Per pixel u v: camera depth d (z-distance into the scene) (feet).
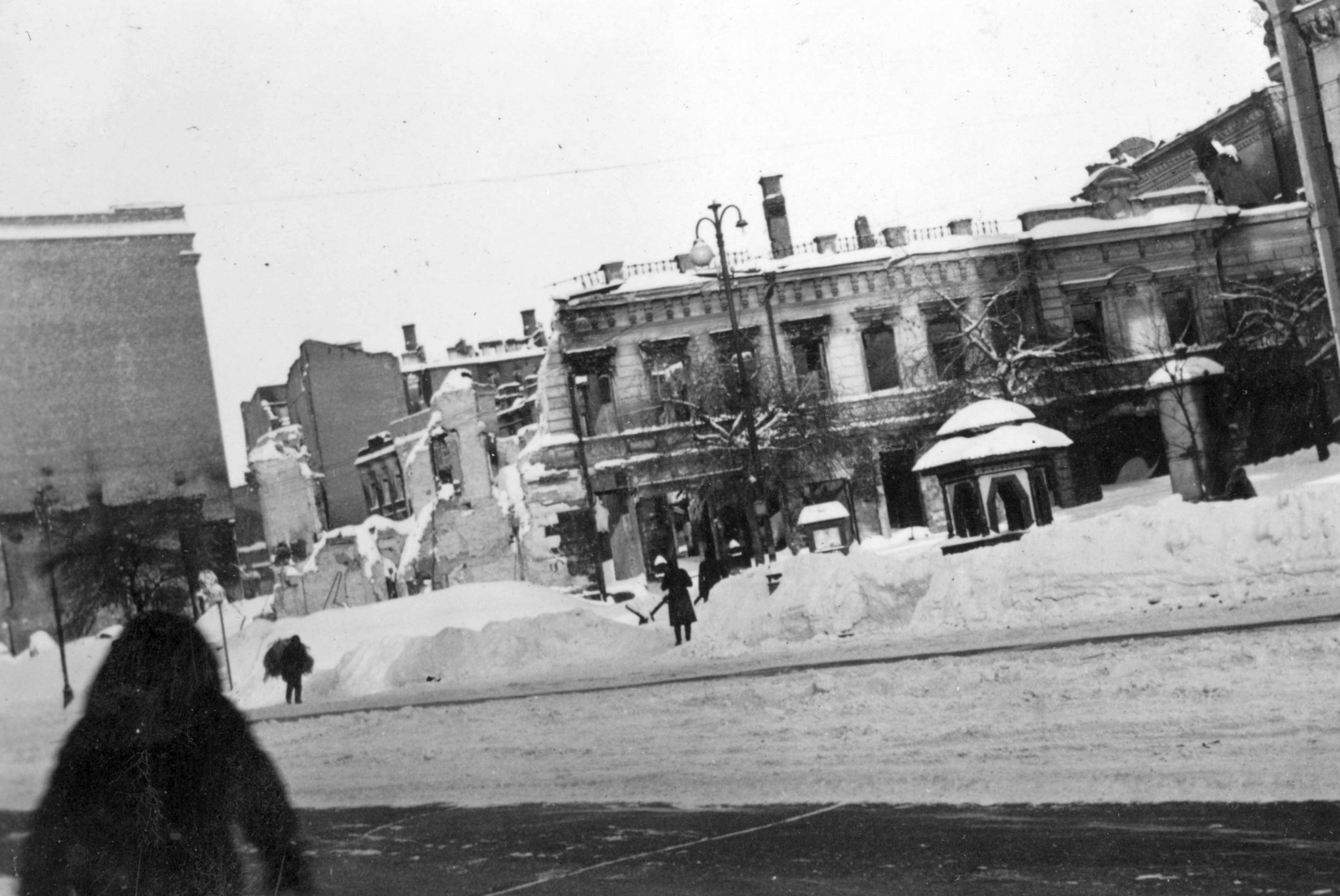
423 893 27.02
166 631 18.31
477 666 107.04
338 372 233.55
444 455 209.67
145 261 51.55
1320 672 37.01
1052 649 50.08
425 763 51.52
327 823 39.55
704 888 24.75
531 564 184.96
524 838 32.58
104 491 44.14
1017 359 180.04
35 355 47.65
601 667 93.35
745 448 172.04
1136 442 185.68
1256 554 63.26
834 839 27.58
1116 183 193.16
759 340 185.98
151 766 17.81
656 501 182.60
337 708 90.07
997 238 189.78
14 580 35.53
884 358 188.75
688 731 47.55
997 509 100.53
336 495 229.04
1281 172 188.85
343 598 207.00
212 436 50.03
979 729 37.68
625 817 33.83
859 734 40.22
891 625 79.41
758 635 84.53
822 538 133.59
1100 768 30.25
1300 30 124.47
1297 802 24.88
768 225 194.08
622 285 186.09
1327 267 126.41
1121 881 21.42
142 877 17.65
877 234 198.59
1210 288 189.67
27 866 17.61
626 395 184.34
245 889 18.22
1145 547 67.67
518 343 258.16
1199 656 42.22
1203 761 29.19
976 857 24.25
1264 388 163.02
